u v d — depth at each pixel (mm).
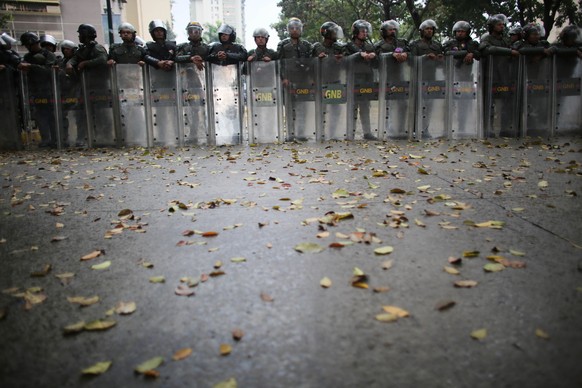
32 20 34031
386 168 6480
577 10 18688
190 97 10305
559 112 10969
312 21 28141
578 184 5199
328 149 8883
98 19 35719
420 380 1814
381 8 24812
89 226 3979
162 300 2537
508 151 8156
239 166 7004
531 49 10547
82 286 2746
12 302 2564
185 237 3598
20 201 4930
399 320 2254
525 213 4062
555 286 2590
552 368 1871
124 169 7000
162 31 10148
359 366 1911
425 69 10484
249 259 3086
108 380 1865
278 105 10391
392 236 3482
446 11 19672
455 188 5121
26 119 10297
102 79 10164
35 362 2004
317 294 2553
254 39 10367
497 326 2186
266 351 2031
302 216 4082
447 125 10688
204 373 1890
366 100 10523
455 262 2934
